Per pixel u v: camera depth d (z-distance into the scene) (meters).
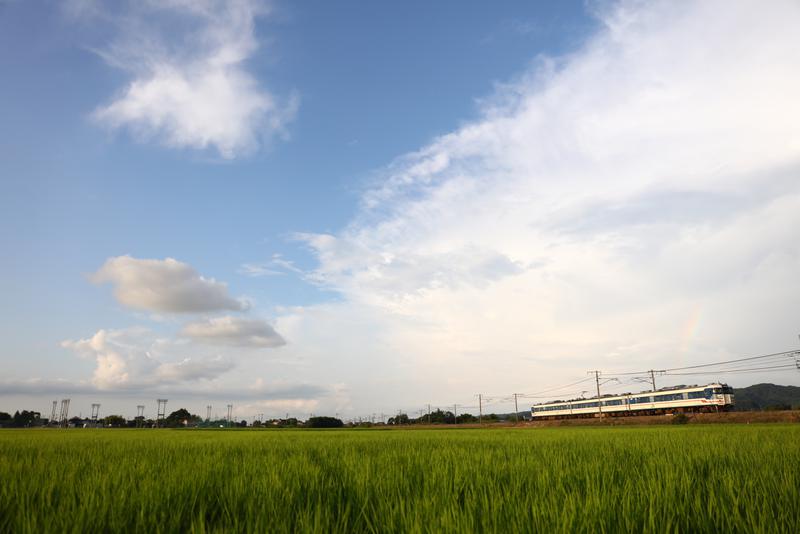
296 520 3.78
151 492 4.63
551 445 12.30
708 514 3.87
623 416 70.25
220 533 3.41
